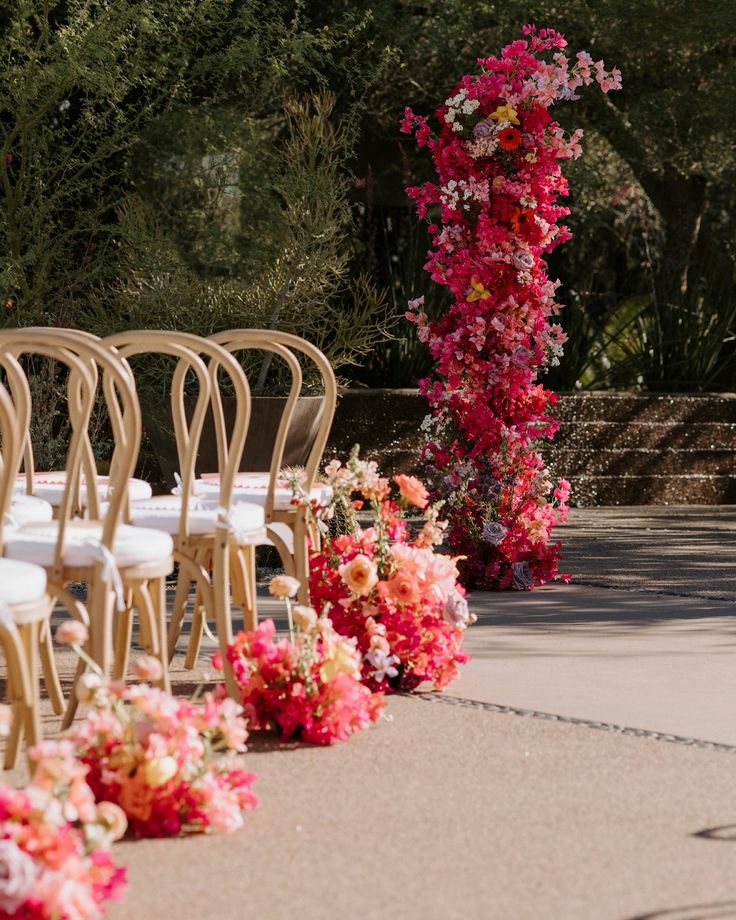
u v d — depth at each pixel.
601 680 5.03
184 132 10.03
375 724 4.36
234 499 5.02
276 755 4.00
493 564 7.12
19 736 3.74
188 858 3.16
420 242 11.80
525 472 7.33
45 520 4.58
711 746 4.14
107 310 9.05
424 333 7.34
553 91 6.98
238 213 9.92
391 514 5.10
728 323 13.09
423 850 3.21
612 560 8.31
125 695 3.37
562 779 3.78
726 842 3.29
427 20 11.53
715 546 9.09
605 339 13.80
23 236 9.85
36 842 2.69
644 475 12.12
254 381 7.85
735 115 11.62
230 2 9.93
